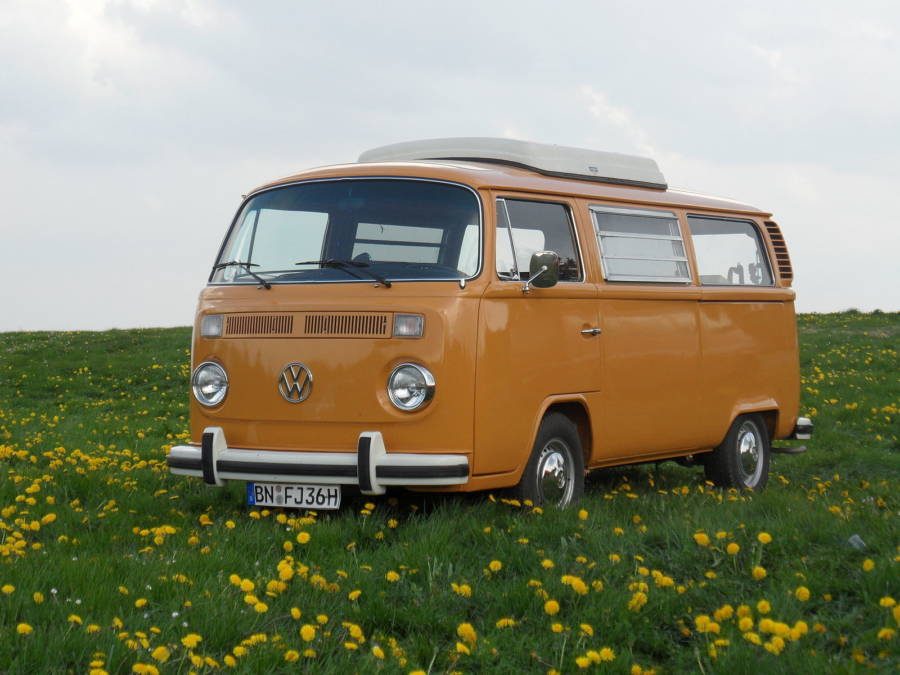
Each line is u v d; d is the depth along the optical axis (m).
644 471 11.04
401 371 7.02
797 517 6.64
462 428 7.01
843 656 4.44
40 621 4.63
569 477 8.05
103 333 29.58
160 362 23.62
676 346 9.14
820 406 16.22
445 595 5.29
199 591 5.18
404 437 7.01
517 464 7.43
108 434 13.48
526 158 8.40
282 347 7.36
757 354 10.27
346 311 7.20
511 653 4.61
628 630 4.84
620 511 7.67
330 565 5.96
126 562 5.68
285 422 7.32
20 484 8.30
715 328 9.67
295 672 4.22
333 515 7.36
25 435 12.89
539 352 7.60
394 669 4.29
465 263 7.26
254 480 7.25
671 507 7.81
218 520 7.14
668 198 9.48
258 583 5.37
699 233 9.74
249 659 4.21
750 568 5.64
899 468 11.56
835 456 12.12
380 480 6.88
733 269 10.15
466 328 7.05
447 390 6.97
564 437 7.95
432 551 5.97
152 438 13.06
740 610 4.77
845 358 22.44
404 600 5.33
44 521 6.70
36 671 4.07
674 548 6.12
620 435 8.52
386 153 9.20
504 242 7.47
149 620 4.73
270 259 7.84
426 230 7.44
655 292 8.88
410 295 7.14
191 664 4.19
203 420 7.69
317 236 7.75
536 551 6.00
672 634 4.92
